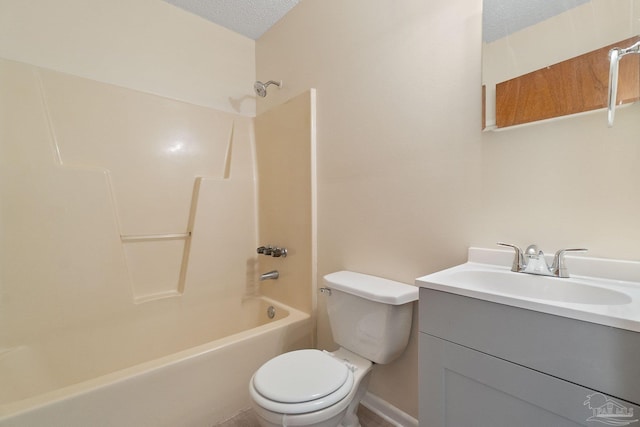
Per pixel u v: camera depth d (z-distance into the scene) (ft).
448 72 3.86
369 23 4.86
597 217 2.84
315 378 3.41
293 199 6.31
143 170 5.85
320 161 5.77
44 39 5.03
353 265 5.15
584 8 2.86
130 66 5.93
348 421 4.04
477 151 3.60
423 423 2.83
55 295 4.82
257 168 7.39
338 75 5.41
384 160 4.64
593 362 1.89
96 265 5.22
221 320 6.67
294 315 5.82
